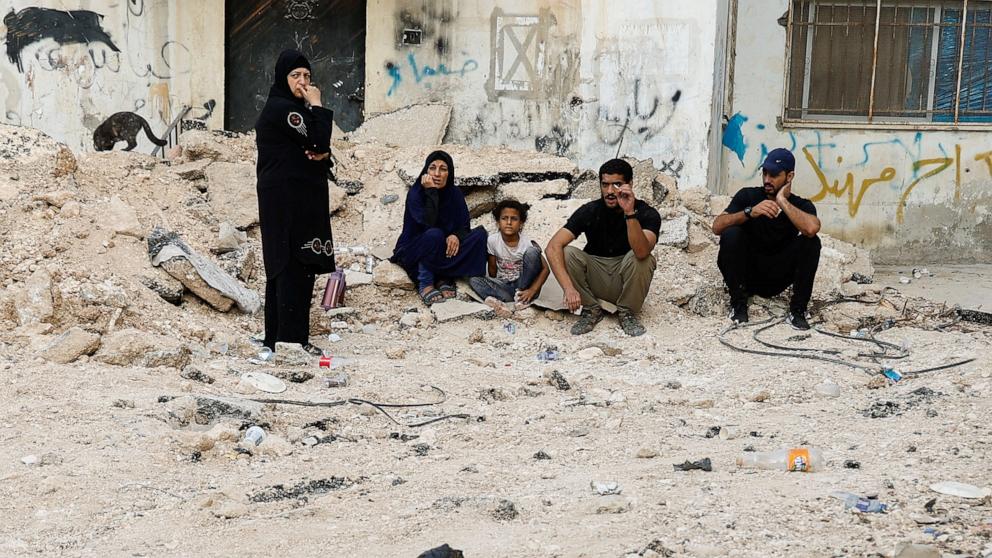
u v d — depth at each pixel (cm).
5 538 383
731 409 589
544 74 1115
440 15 1123
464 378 649
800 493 417
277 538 382
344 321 797
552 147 1122
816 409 582
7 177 789
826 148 1127
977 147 1122
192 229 856
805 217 787
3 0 1118
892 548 349
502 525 392
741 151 1140
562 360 723
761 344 754
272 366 658
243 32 1155
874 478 436
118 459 468
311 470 469
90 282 703
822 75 1127
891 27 1120
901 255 1134
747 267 830
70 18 1123
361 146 1051
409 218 842
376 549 370
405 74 1134
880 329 811
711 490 425
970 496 405
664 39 1083
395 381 637
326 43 1154
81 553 370
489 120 1130
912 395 596
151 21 1130
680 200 990
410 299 842
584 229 809
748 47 1122
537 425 546
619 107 1102
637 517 393
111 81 1134
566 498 423
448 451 503
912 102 1130
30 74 1128
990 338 764
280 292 686
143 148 1143
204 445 491
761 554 351
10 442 484
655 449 499
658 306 839
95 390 566
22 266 711
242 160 991
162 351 632
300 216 679
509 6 1112
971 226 1131
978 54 1123
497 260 848
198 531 392
